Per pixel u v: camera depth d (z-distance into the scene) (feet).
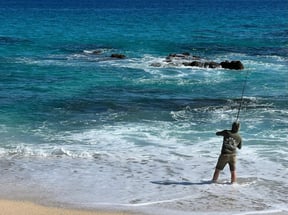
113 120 64.85
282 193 41.32
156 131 59.88
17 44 150.30
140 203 38.99
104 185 42.91
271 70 104.78
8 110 69.31
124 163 48.75
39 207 37.81
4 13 327.88
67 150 52.60
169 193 41.14
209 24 238.68
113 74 98.73
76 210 37.29
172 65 109.09
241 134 58.65
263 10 387.75
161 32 194.90
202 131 59.88
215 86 87.76
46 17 288.71
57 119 65.21
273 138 57.16
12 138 56.95
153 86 87.35
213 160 49.67
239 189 42.16
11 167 47.39
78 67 107.34
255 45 152.25
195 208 38.06
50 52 133.39
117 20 264.72
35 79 93.09
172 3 551.18
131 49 142.00
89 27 217.36
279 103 74.54
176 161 49.37
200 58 121.29
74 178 44.55
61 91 82.43
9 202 38.78
